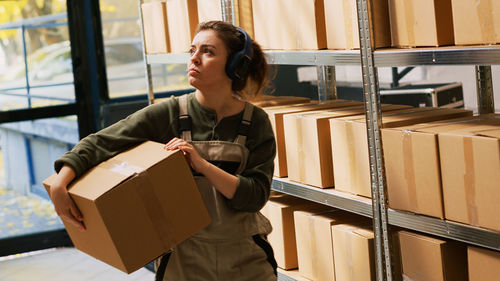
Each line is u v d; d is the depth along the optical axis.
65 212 1.56
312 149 2.30
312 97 4.26
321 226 2.31
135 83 4.62
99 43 4.47
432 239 1.83
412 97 3.27
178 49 3.00
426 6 1.77
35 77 4.45
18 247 4.37
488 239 1.63
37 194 4.71
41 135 4.63
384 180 1.93
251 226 1.73
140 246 1.52
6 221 4.67
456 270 1.82
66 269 3.96
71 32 4.42
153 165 1.51
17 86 4.40
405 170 1.84
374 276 2.08
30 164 4.66
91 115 4.53
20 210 4.72
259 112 1.74
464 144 1.65
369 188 2.05
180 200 1.56
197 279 1.71
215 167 1.61
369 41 1.88
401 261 1.94
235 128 1.71
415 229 1.84
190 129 1.70
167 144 1.61
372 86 1.90
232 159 1.68
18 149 4.65
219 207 1.69
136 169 1.52
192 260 1.71
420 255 1.86
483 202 1.62
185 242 1.72
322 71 3.07
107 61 4.52
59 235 4.45
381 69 3.79
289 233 2.55
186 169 1.56
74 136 4.59
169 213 1.54
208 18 2.74
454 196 1.70
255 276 1.73
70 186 1.57
